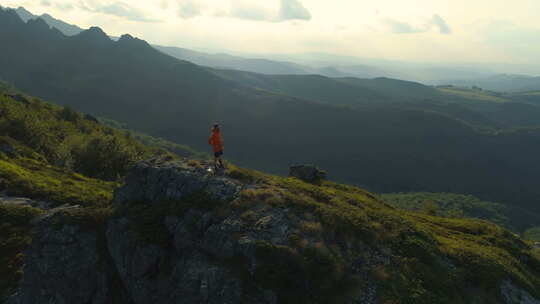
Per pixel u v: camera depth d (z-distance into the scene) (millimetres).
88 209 29469
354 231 23922
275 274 19766
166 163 32531
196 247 23328
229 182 28219
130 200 30094
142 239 24656
